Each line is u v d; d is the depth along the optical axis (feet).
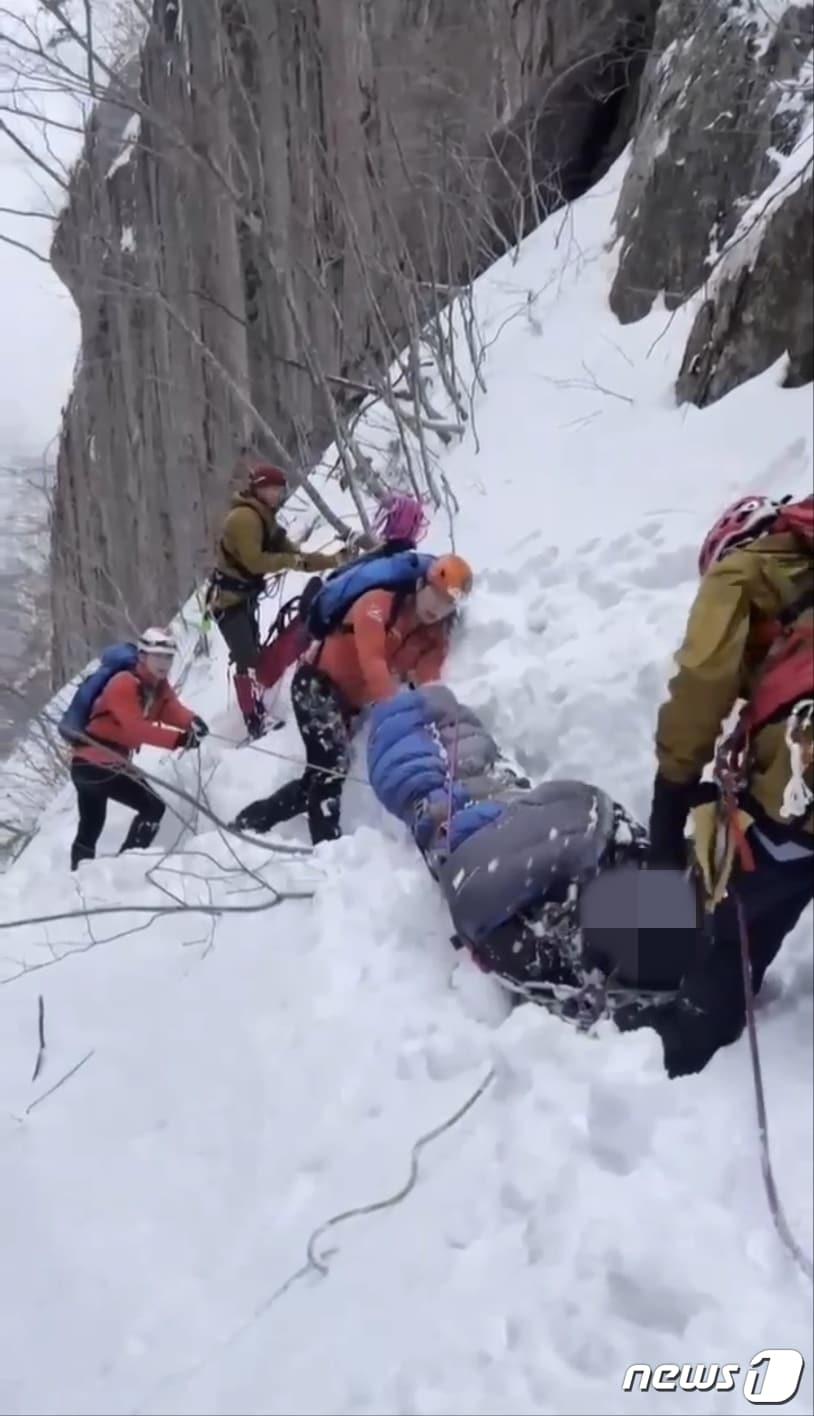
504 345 24.89
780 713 8.36
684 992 9.62
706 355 18.42
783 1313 7.42
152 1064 12.67
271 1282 9.54
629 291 22.45
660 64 24.00
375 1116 10.59
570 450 19.85
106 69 21.40
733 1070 9.21
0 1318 10.43
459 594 15.57
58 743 28.35
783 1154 8.35
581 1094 9.53
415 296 25.66
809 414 16.01
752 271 17.57
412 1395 7.97
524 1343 7.95
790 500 9.11
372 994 12.07
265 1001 12.67
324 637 16.22
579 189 29.99
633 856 11.55
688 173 21.18
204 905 14.03
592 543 16.75
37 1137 12.31
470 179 26.18
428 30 28.91
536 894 11.29
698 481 16.67
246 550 20.17
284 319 31.81
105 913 15.02
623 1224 8.23
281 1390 8.52
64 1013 14.08
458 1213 9.16
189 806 18.71
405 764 13.58
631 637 14.66
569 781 12.07
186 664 26.27
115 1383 9.24
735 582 8.36
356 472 23.26
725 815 8.53
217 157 29.12
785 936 9.69
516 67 28.50
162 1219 10.71
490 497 20.01
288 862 14.61
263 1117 11.23
